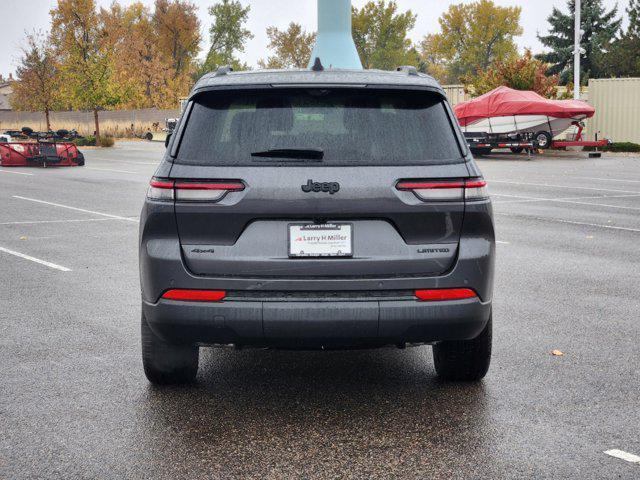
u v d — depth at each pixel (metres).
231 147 4.05
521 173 24.20
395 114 4.14
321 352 5.67
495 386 4.84
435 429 4.14
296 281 3.99
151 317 4.16
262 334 4.00
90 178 22.45
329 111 4.11
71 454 3.84
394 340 4.07
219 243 4.04
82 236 11.49
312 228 4.00
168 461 3.75
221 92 4.16
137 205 15.57
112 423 4.25
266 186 3.97
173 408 4.48
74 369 5.23
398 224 4.02
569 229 12.09
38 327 6.34
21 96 67.94
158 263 4.07
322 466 3.68
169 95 75.75
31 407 4.50
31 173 24.50
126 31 87.56
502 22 101.69
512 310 6.88
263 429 4.16
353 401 4.59
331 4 23.19
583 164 28.72
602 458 3.75
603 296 7.43
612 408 4.44
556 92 39.81
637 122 37.69
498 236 11.41
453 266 4.07
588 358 5.43
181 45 94.12
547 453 3.81
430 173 4.03
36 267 9.05
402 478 3.54
